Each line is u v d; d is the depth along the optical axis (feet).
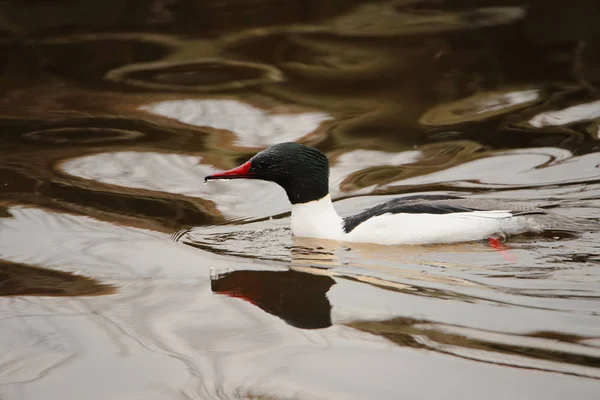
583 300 28.78
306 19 69.21
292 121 51.24
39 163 46.52
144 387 25.11
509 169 43.52
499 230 35.22
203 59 62.23
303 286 31.45
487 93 54.29
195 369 25.89
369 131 49.42
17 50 64.80
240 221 39.34
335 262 33.63
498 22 65.62
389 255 34.09
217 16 70.28
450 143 47.44
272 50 63.26
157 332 28.43
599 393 23.20
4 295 31.65
